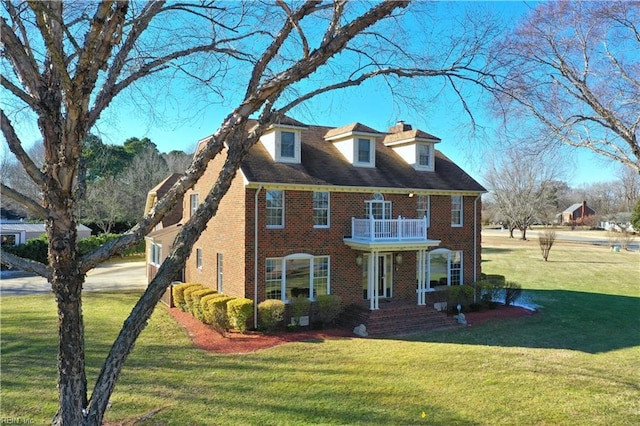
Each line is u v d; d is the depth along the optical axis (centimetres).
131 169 5012
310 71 559
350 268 1922
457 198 2241
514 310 2138
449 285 2178
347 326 1786
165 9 629
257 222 1725
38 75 507
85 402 521
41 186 497
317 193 1866
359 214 1952
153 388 1057
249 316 1644
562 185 6406
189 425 865
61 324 505
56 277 497
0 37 481
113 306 2067
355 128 2005
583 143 1248
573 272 3466
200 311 1778
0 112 475
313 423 882
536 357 1348
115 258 4350
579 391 1059
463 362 1288
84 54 464
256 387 1073
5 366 1188
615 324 1856
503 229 8719
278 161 1855
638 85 1180
